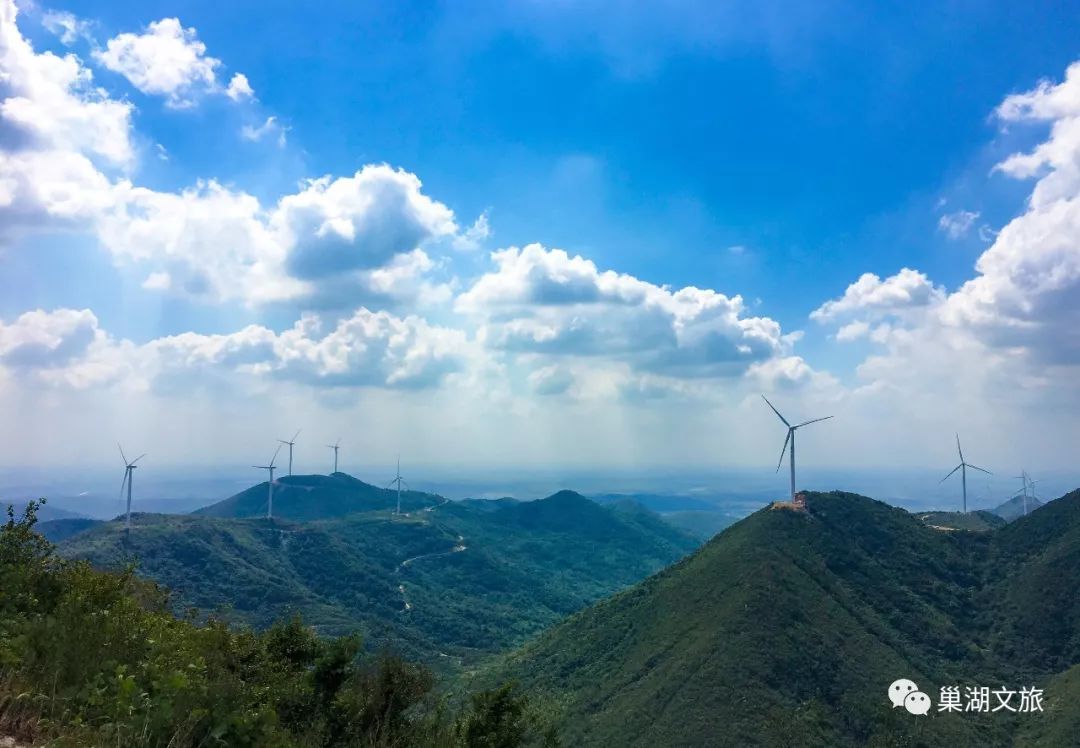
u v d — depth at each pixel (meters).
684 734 79.19
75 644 11.95
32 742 9.47
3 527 17.70
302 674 16.62
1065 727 76.75
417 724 17.88
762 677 86.50
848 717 81.94
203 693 11.30
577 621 132.75
